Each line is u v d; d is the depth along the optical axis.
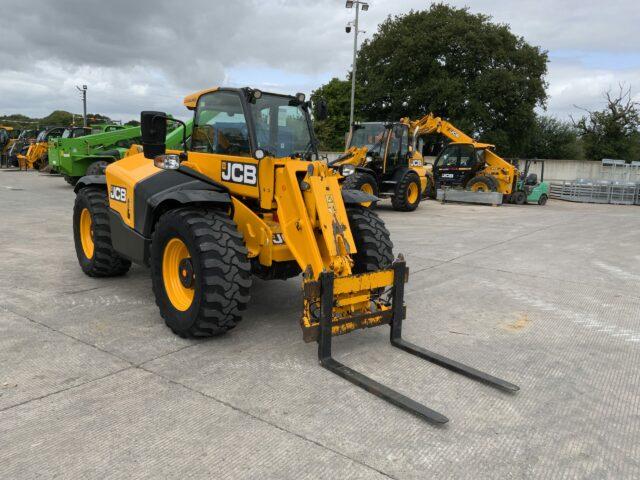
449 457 2.64
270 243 4.07
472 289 5.94
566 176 27.70
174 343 3.99
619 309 5.29
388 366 3.72
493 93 32.53
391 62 34.91
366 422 2.94
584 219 13.51
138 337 4.10
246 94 4.29
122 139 15.64
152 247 4.27
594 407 3.22
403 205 14.09
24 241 7.83
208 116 4.70
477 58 33.44
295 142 4.66
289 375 3.50
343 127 41.72
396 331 4.12
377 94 35.50
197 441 2.69
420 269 6.85
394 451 2.67
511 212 15.20
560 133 42.91
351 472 2.48
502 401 3.26
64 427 2.78
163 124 4.48
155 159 4.26
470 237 9.67
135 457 2.54
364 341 4.19
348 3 25.75
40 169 24.23
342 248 3.86
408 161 14.53
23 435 2.69
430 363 3.80
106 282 5.66
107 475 2.39
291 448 2.66
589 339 4.42
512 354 4.05
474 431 2.90
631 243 9.43
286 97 4.59
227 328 3.96
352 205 4.80
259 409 3.03
